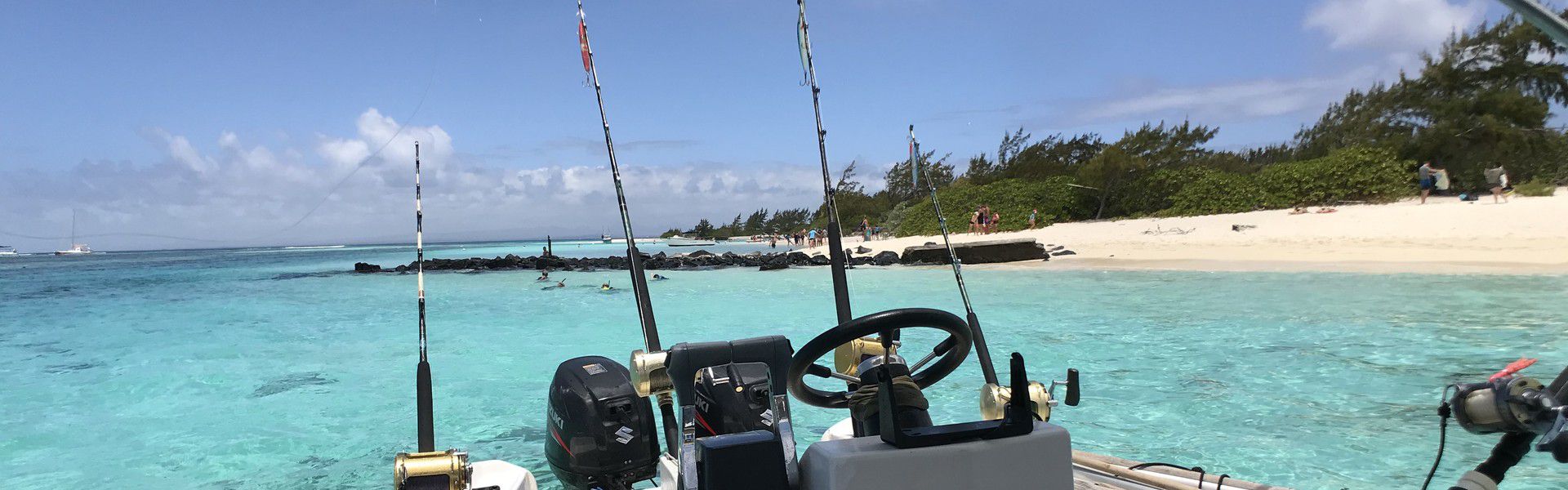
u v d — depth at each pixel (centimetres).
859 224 5316
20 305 1435
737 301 1284
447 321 1084
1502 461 119
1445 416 125
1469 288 1044
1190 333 786
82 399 615
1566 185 2523
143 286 1988
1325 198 2716
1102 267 1684
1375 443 415
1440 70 2814
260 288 1834
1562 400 109
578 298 1415
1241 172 3784
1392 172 2644
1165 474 295
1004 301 1135
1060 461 147
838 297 284
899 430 142
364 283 1947
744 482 152
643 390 233
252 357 801
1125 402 520
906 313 189
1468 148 2686
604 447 289
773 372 192
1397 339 710
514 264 2520
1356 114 3550
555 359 755
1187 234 2217
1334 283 1179
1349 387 540
